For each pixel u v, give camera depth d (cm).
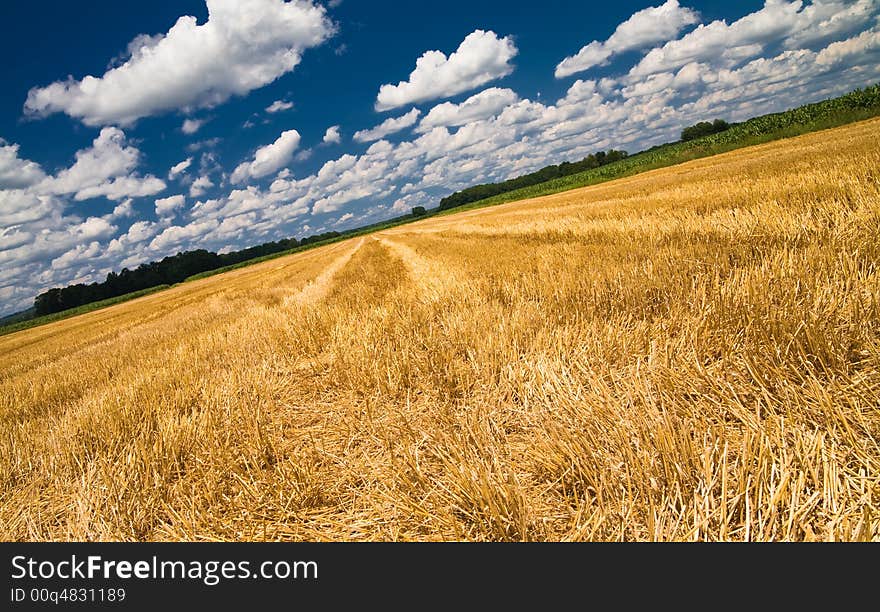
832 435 176
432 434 256
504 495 176
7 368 1127
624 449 189
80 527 223
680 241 624
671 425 192
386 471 231
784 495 154
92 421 369
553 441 212
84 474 281
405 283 945
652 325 331
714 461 181
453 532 181
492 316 439
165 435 298
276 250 11706
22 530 245
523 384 288
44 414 500
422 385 329
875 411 182
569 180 6575
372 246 3444
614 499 176
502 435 247
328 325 603
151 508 236
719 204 816
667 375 250
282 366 470
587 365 292
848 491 155
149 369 550
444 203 11956
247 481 246
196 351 604
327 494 229
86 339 1560
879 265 320
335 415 328
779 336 249
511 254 950
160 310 2191
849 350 230
